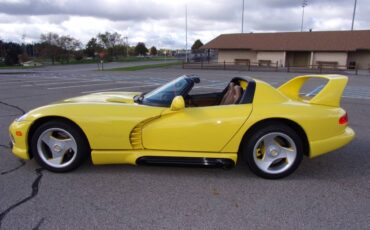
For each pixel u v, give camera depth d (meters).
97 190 3.28
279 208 2.95
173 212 2.86
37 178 3.54
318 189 3.37
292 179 3.63
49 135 3.63
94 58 65.38
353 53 33.88
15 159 4.12
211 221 2.72
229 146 3.57
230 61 40.59
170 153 3.58
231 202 3.06
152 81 18.48
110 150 3.58
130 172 3.74
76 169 3.77
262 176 3.59
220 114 3.54
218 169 3.86
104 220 2.72
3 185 3.37
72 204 2.98
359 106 9.09
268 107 3.57
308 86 14.91
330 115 3.63
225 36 42.44
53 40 55.19
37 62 53.12
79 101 4.00
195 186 3.40
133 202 3.04
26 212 2.83
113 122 3.49
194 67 35.28
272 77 22.25
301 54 36.88
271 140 3.59
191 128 3.51
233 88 4.03
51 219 2.72
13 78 20.09
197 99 4.46
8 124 6.29
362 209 2.95
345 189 3.38
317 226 2.66
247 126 3.51
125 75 23.92
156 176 3.64
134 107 3.60
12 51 47.28
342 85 3.83
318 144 3.59
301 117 3.53
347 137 3.73
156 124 3.55
